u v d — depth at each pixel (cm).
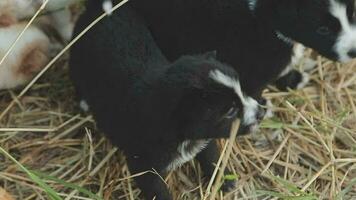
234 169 593
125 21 564
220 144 600
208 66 482
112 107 538
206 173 583
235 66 591
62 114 631
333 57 568
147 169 537
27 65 630
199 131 496
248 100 501
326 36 557
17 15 632
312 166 607
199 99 476
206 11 583
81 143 612
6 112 629
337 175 593
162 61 548
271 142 619
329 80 670
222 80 477
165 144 513
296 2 551
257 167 597
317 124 631
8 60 614
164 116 495
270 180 592
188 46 600
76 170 595
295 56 625
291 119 635
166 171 554
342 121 631
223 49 588
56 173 590
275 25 570
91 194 542
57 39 684
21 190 574
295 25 561
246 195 579
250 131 514
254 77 600
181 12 591
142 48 548
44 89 654
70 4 660
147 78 514
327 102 654
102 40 557
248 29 577
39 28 654
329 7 544
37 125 628
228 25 581
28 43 621
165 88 489
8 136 611
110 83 541
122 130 535
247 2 568
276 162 606
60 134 615
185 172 593
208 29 588
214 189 542
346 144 620
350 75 673
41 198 567
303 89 661
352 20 555
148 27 602
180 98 480
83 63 571
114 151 597
